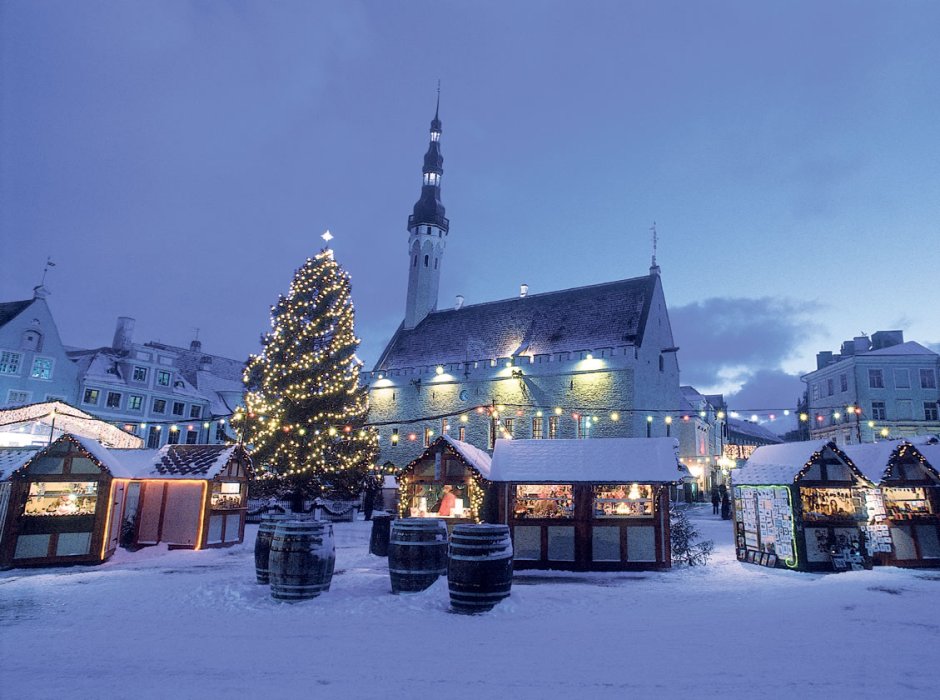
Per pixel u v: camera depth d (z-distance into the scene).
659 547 16.14
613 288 47.03
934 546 15.88
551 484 16.72
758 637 8.11
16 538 16.17
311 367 33.34
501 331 49.34
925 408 47.94
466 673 6.61
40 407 22.81
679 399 49.81
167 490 20.17
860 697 5.75
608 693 5.93
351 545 21.25
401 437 48.94
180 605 10.49
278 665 6.92
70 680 6.34
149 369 51.16
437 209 60.31
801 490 16.06
